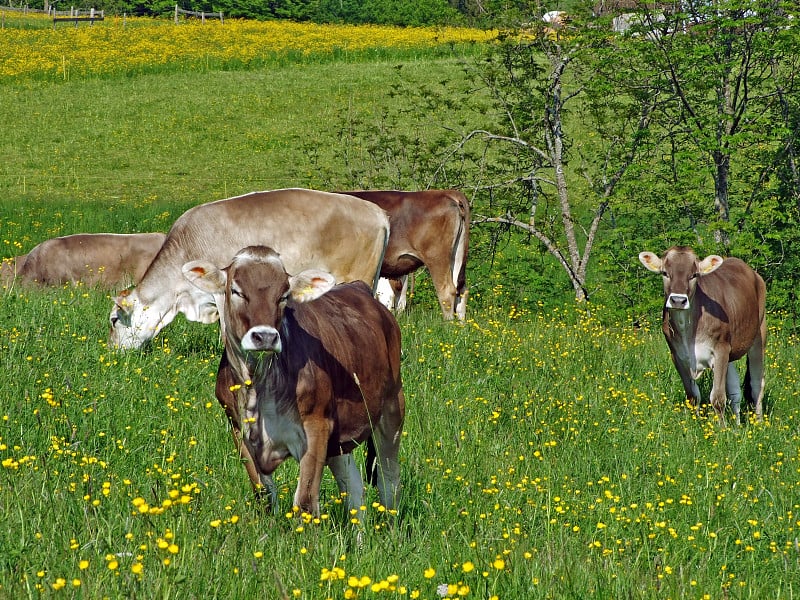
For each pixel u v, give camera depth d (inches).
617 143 670.5
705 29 574.9
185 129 1465.3
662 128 687.1
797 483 260.7
